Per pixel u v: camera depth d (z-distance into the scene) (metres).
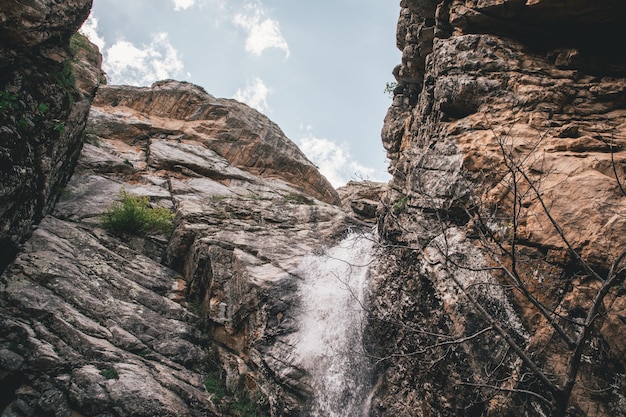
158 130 21.14
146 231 13.98
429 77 11.88
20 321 9.52
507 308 7.76
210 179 19.34
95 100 21.52
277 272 12.04
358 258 12.57
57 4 8.82
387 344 9.97
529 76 10.13
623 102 9.48
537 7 9.93
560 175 8.12
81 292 10.72
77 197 14.47
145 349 10.31
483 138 9.50
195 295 12.43
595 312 5.55
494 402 7.34
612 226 7.14
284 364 10.10
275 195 19.34
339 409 9.83
